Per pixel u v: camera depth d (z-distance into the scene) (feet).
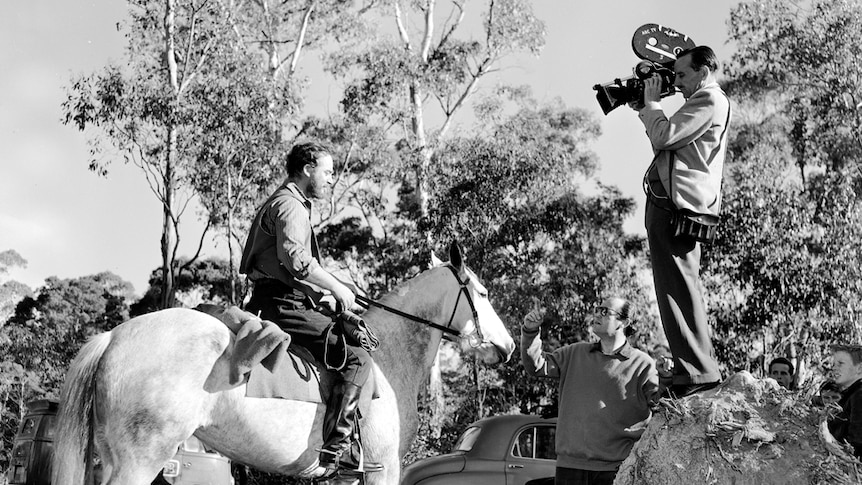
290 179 20.63
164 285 78.33
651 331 84.07
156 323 18.15
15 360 105.60
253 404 18.40
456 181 86.69
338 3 101.45
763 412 13.37
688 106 14.96
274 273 19.98
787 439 13.14
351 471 20.04
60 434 17.42
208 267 114.93
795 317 68.54
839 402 15.29
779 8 82.58
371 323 22.57
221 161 76.18
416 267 87.56
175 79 81.46
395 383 22.40
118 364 17.56
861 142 78.13
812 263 70.38
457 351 84.64
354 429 19.80
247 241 20.40
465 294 23.90
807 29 81.05
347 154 91.97
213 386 17.92
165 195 77.41
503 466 34.83
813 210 75.51
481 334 24.11
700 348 14.56
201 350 17.98
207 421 18.04
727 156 88.58
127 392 17.39
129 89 74.59
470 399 86.33
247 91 76.33
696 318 14.62
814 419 13.24
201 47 81.20
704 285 71.67
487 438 35.73
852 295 68.74
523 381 80.84
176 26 84.17
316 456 19.44
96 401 17.56
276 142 78.59
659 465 13.56
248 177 78.43
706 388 14.38
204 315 18.71
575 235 88.28
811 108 83.35
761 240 69.62
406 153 94.43
